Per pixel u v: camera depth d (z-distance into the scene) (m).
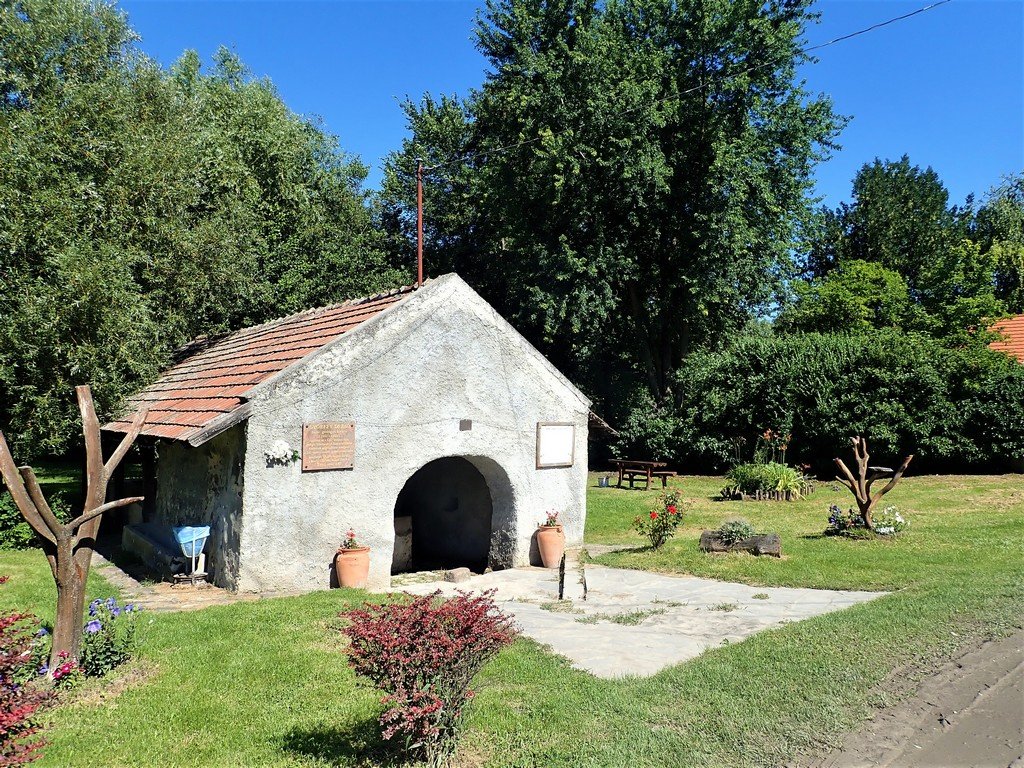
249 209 24.94
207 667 6.90
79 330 14.27
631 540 15.73
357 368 11.02
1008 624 7.64
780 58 23.89
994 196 46.75
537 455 13.27
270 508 10.21
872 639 7.29
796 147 26.11
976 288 26.38
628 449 29.56
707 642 7.81
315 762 5.07
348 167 37.34
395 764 4.96
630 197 25.27
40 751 5.20
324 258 28.64
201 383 13.13
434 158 35.66
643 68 25.11
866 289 28.16
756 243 26.03
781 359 24.61
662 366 31.75
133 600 9.77
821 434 23.69
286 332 13.85
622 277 27.42
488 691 6.25
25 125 15.02
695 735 5.30
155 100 19.64
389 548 11.33
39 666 6.50
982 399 22.95
